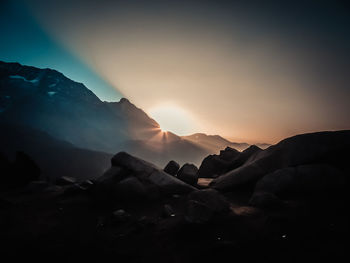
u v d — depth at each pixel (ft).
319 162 30.42
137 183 31.81
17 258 15.48
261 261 12.74
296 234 15.43
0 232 20.83
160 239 17.33
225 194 31.68
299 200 23.40
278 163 32.81
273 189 26.27
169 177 34.01
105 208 28.35
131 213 25.84
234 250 14.30
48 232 20.66
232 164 45.70
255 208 22.15
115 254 15.58
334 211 19.07
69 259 15.15
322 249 13.12
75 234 19.95
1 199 31.78
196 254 14.47
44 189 43.88
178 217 21.59
